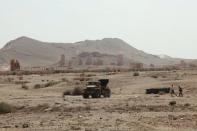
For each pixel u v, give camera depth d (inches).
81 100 2003.0
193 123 1178.6
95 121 1216.2
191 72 3759.8
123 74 3959.2
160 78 3395.7
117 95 2434.8
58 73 5393.7
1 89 2903.5
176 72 3900.1
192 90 2559.1
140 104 1721.2
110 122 1181.7
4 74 5418.3
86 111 1579.7
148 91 2501.2
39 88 3154.5
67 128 1074.7
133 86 2994.6
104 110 1595.7
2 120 1379.2
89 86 2273.6
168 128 1085.1
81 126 1112.8
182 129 1070.4
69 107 1692.9
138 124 1136.2
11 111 1702.8
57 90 2974.9
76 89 2637.8
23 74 5398.6
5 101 1978.3
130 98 2032.5
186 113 1397.6
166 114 1382.9
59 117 1386.6
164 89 2477.9
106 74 4222.4
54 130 1042.1
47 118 1373.0
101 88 2289.6
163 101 1824.6
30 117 1433.3
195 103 1727.4
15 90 2915.8
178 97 2079.2
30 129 1069.1
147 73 3932.1
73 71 5797.2
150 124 1157.7
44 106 1747.0
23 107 1774.1
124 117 1317.7
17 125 1181.7
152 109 1579.7
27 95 2539.4
